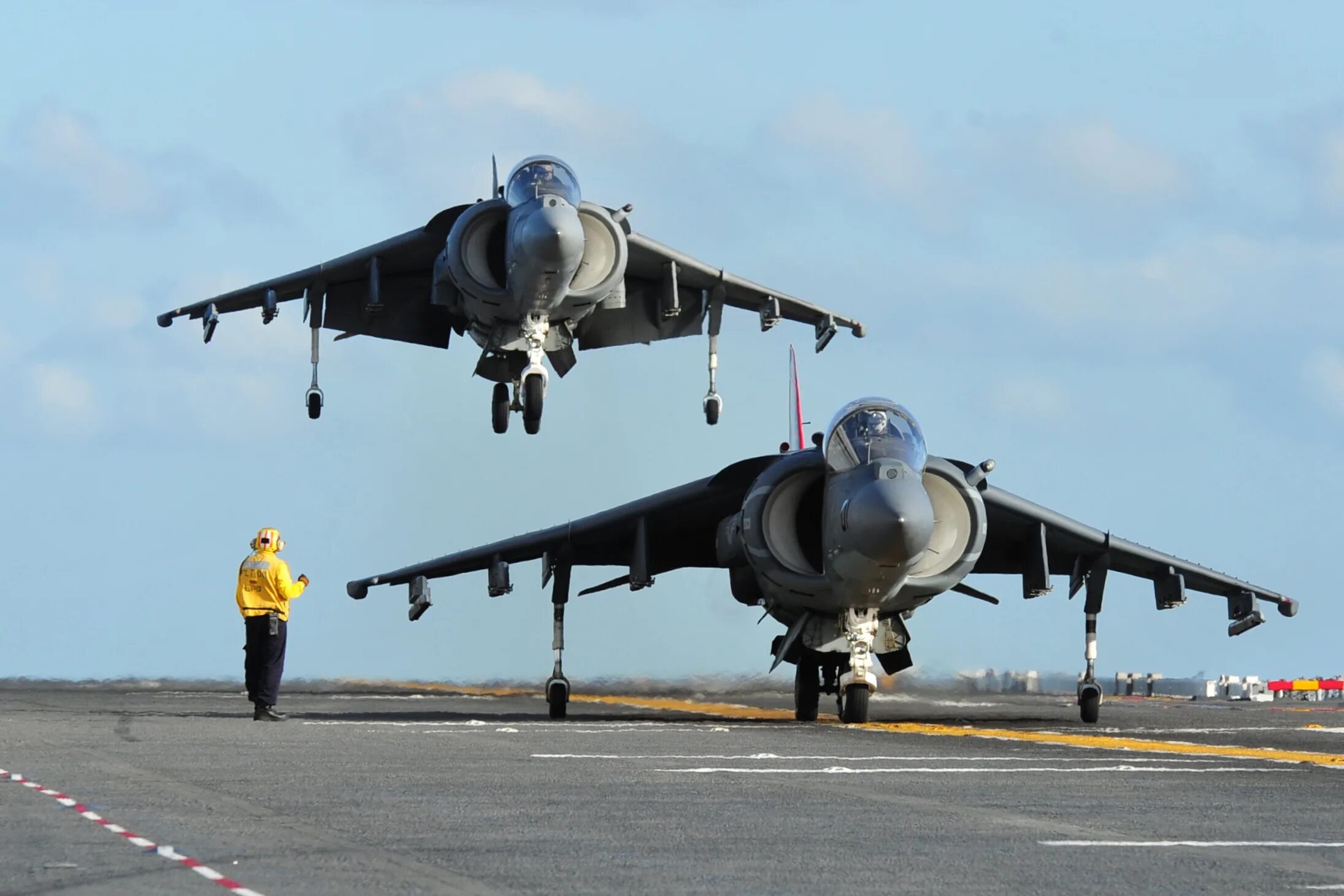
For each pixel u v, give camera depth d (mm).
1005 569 86188
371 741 53875
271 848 27484
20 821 30516
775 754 49094
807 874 25422
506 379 86438
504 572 81938
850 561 70000
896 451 72250
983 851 27875
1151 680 145625
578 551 84750
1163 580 82750
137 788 36438
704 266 90438
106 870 25047
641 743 53906
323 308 90812
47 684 136625
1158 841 29266
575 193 79250
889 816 32656
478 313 79812
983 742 57625
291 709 89188
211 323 90562
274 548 69188
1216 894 23875
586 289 79000
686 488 80938
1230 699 141750
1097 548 80750
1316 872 25984
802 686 80500
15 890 23312
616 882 24500
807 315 95312
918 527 67938
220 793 35656
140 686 136500
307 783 38156
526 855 27016
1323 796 37781
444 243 85938
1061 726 75812
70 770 40562
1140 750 53969
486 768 42531
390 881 24281
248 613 68438
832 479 72938
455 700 117000
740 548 78938
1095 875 25500
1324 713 97000
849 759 47062
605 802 34562
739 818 32094
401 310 91625
